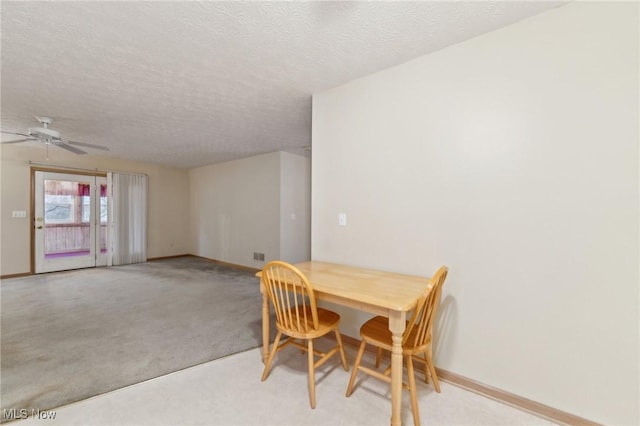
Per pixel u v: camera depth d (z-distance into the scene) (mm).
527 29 1634
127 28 1686
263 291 2062
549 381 1594
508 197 1709
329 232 2572
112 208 5840
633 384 1397
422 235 2035
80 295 3889
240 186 5930
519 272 1680
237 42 1830
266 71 2219
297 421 1569
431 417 1597
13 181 4848
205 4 1479
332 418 1592
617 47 1420
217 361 2201
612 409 1441
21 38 1779
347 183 2441
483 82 1779
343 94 2451
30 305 3467
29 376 1981
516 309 1690
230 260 6137
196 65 2125
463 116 1854
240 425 1539
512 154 1693
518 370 1684
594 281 1479
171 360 2211
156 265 6043
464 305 1866
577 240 1521
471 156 1829
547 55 1583
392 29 1700
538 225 1622
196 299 3752
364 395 1799
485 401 1736
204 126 3652
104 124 3545
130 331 2738
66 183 5406
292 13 1550
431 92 1979
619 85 1417
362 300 1551
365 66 2148
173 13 1552
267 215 5406
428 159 2002
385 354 2244
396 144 2150
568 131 1537
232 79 2357
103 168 5859
